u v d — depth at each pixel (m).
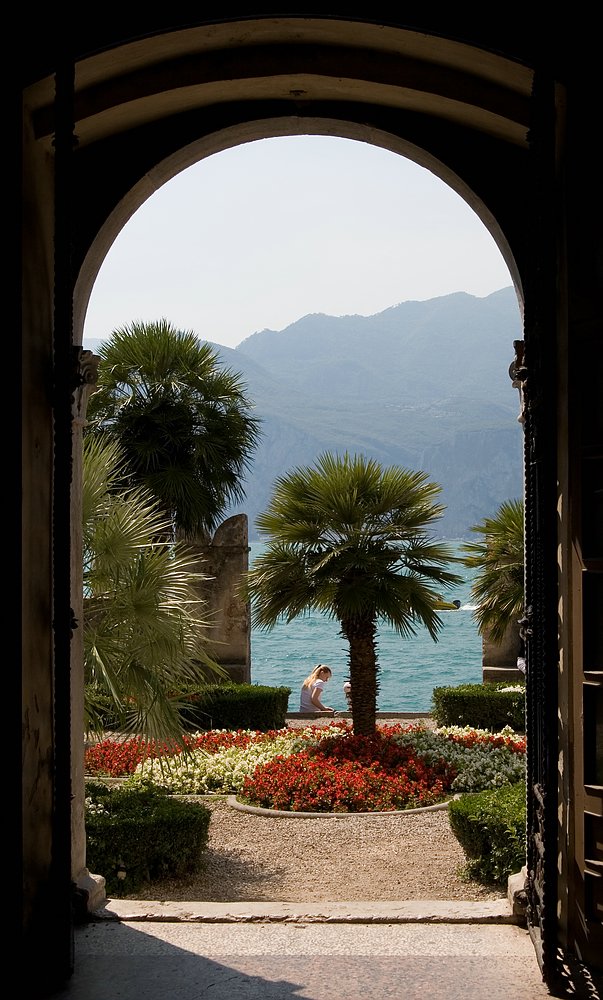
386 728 12.01
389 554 10.69
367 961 4.30
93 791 7.67
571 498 4.16
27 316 4.18
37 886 4.22
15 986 3.89
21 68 4.04
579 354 4.12
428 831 8.05
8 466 3.99
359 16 4.16
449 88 4.54
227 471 17.16
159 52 4.40
